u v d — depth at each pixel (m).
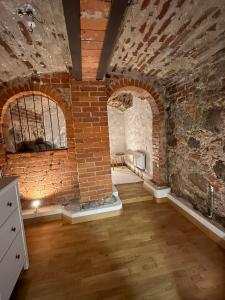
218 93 1.95
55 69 2.45
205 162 2.25
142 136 4.27
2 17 1.29
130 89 2.98
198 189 2.43
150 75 2.81
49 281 1.64
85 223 2.54
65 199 2.83
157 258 1.85
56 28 1.45
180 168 2.81
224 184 1.98
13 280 1.45
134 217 2.64
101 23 1.23
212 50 1.86
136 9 1.29
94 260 1.86
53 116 4.20
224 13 1.36
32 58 2.03
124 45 1.88
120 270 1.72
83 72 2.20
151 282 1.58
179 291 1.49
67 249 2.04
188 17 1.41
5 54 1.83
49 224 2.56
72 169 2.79
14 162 2.58
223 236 1.95
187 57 2.09
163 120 3.06
